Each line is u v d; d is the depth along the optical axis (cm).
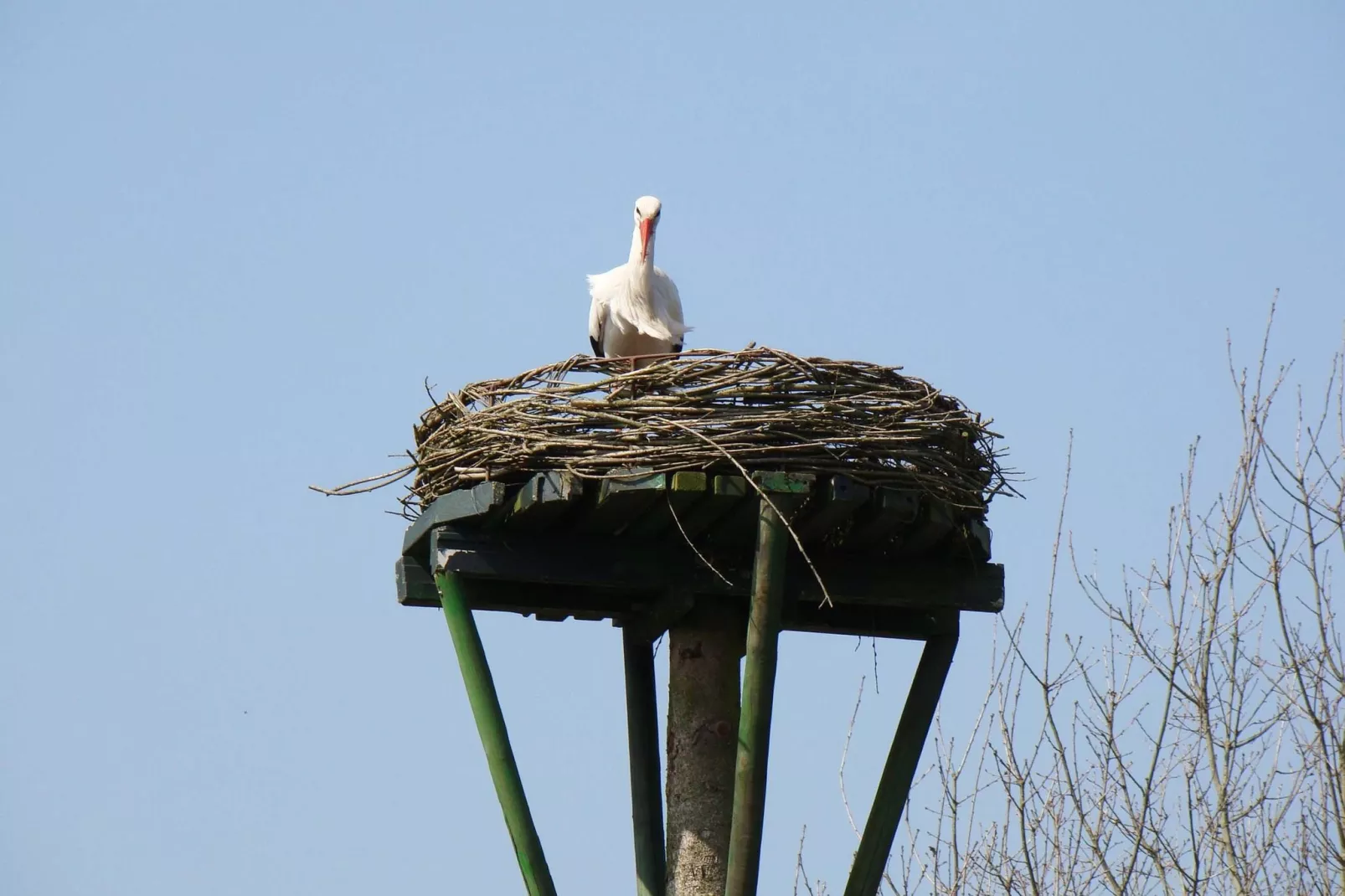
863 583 1236
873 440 1149
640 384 1167
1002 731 1316
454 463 1203
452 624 1183
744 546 1238
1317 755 1272
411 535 1255
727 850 1223
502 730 1166
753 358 1155
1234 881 1147
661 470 1122
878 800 1233
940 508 1191
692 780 1237
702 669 1255
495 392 1197
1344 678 1234
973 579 1259
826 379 1167
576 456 1147
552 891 1148
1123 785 1259
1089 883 1251
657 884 1289
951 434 1197
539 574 1195
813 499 1158
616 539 1222
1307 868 1305
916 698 1265
